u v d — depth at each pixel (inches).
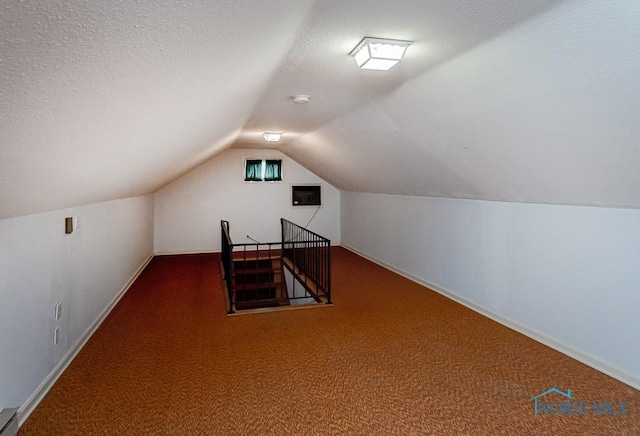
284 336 116.3
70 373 92.4
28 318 76.9
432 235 165.9
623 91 59.1
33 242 79.0
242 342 111.7
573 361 99.5
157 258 233.3
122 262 158.9
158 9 28.8
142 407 78.8
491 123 88.1
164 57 39.7
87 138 52.8
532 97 72.3
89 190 93.7
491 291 132.4
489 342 111.7
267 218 261.9
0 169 44.3
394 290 165.8
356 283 177.3
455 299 151.2
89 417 75.2
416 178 153.3
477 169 114.5
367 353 104.6
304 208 268.5
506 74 70.6
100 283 127.3
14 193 57.7
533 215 114.3
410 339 114.0
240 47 50.9
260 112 128.9
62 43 26.2
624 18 48.4
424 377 91.7
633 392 84.7
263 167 259.4
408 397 83.2
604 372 93.3
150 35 32.7
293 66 82.0
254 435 70.9
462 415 76.9
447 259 156.3
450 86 83.7
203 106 73.9
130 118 55.2
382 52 68.8
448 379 90.7
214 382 89.0
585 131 72.4
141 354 103.2
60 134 44.9
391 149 139.1
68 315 98.3
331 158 197.3
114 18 26.7
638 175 74.9
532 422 74.6
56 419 74.5
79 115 42.4
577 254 100.6
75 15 23.8
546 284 110.3
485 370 95.0
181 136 95.9
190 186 247.6
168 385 87.4
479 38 64.4
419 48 69.7
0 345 66.7
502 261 126.9
